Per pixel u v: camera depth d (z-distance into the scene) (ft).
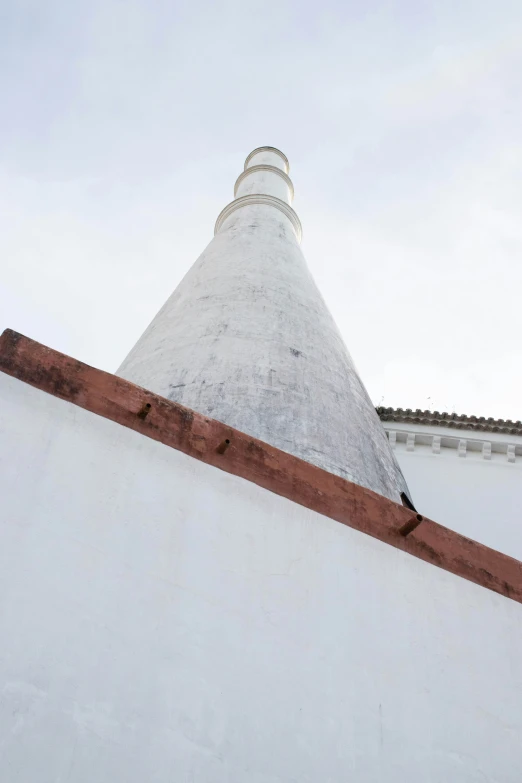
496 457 47.55
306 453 26.25
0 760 13.10
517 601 22.20
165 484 18.22
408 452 47.29
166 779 14.19
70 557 15.89
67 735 13.84
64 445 17.44
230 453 19.80
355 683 17.52
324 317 38.14
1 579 14.93
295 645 17.31
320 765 15.87
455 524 42.83
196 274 40.14
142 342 35.83
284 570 18.44
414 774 16.81
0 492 16.02
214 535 18.04
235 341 31.60
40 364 18.43
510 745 18.65
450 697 18.69
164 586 16.57
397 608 19.57
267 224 45.52
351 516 20.71
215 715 15.42
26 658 14.30
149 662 15.39
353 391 33.27
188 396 28.17
